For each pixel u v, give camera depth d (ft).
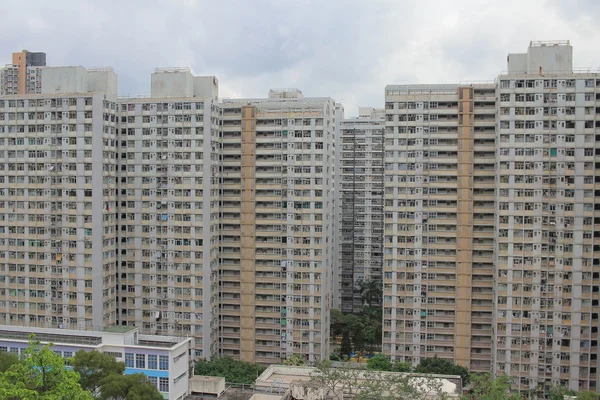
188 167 394.32
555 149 358.64
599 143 355.36
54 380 178.40
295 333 401.90
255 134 406.21
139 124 398.83
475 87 382.22
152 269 399.85
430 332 386.11
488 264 382.83
